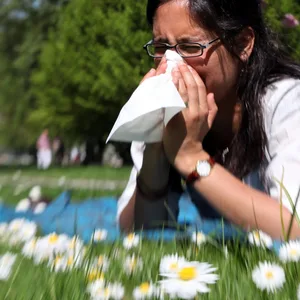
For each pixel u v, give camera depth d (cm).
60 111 2630
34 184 980
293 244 202
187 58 260
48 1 3669
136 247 230
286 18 552
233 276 180
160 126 249
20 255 227
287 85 266
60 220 351
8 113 4038
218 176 243
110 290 170
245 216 233
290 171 243
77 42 2300
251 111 266
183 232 266
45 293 172
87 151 3123
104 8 2192
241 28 264
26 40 3706
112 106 2334
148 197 296
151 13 274
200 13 255
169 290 155
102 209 393
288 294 164
